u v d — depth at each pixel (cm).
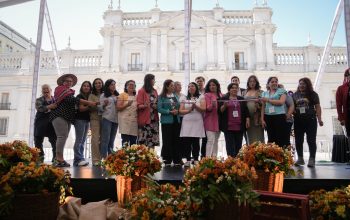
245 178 213
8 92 1745
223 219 206
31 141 594
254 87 477
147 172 285
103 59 1733
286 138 447
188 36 559
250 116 467
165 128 471
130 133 459
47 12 1046
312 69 1627
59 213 259
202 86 521
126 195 283
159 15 1848
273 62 1698
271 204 205
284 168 285
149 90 473
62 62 1706
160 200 211
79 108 468
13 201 215
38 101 498
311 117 466
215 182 209
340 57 1545
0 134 1719
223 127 456
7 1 650
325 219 240
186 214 209
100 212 266
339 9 902
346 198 236
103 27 1797
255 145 306
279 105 446
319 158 890
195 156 473
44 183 231
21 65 1723
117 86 1734
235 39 1791
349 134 403
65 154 966
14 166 236
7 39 2059
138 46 1820
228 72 1725
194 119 449
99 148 482
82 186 312
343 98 407
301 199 194
